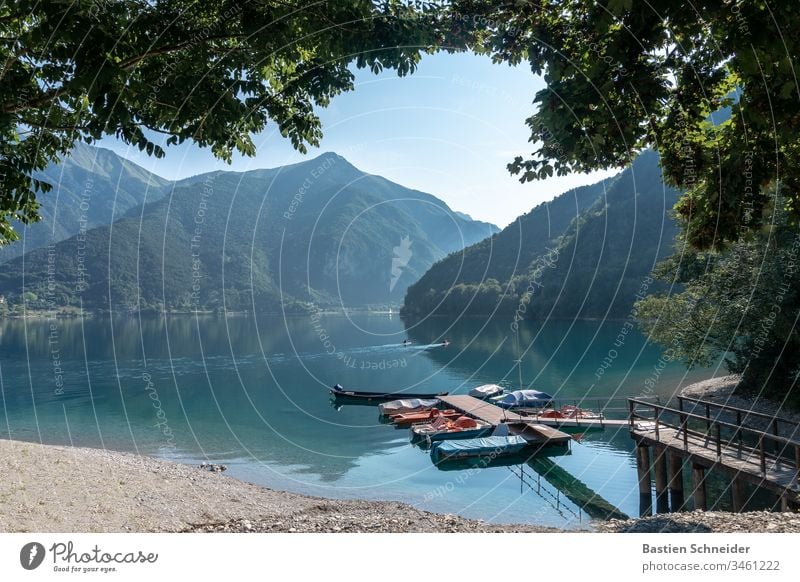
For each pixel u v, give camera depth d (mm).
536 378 43531
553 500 16906
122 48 7562
